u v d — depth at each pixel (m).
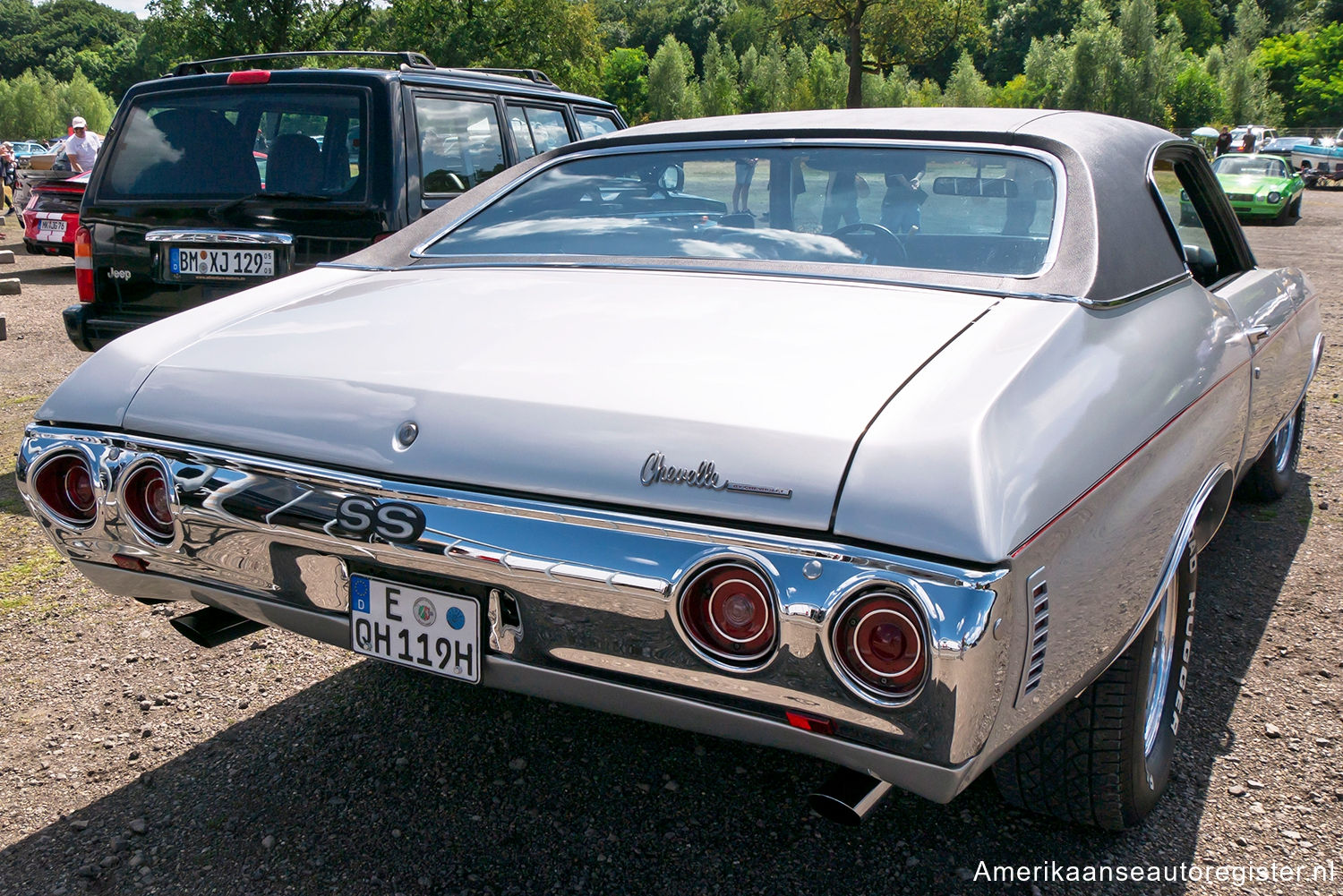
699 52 123.94
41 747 2.37
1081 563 1.51
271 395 1.76
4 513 3.95
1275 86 77.19
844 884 1.92
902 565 1.28
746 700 1.42
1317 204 24.08
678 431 1.46
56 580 3.35
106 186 4.38
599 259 2.25
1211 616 3.09
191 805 2.16
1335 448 4.96
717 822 2.11
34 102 87.50
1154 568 1.83
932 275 1.95
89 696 2.61
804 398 1.48
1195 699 2.60
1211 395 2.16
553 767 2.31
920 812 2.14
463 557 1.53
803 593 1.32
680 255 2.21
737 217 2.31
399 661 1.70
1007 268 1.94
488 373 1.67
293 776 2.26
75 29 154.50
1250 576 3.38
